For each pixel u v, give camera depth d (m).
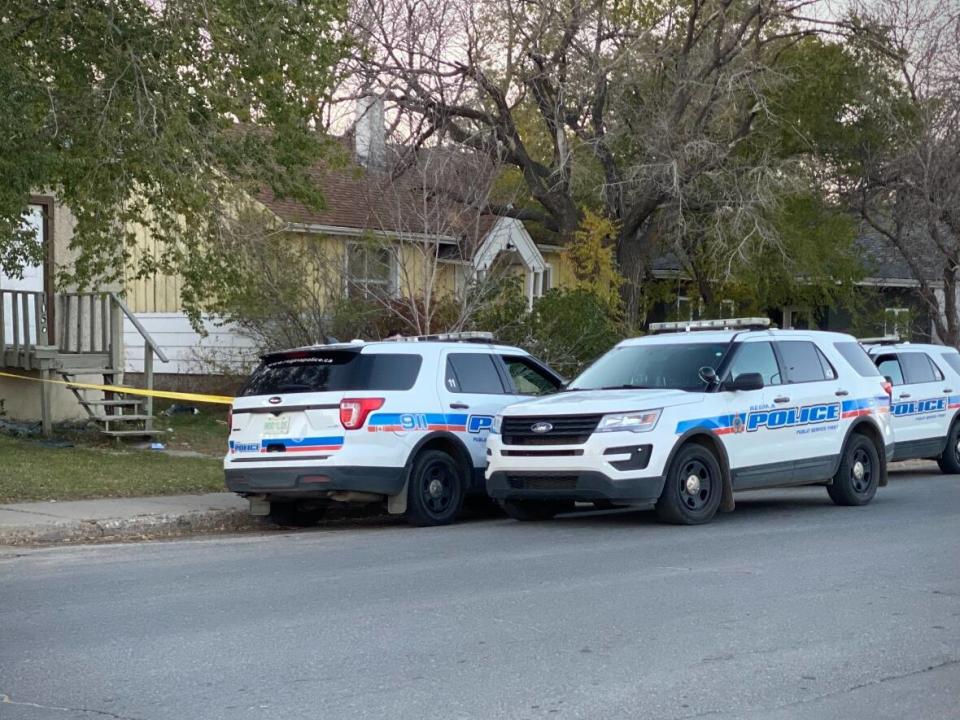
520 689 6.14
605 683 6.25
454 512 12.97
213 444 19.67
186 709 5.80
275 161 16.44
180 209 16.23
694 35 25.39
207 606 8.15
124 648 6.97
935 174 26.75
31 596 8.52
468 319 20.77
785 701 5.96
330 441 12.03
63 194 16.81
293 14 15.65
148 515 12.56
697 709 5.82
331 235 23.48
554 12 24.05
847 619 7.75
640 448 11.83
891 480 18.62
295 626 7.52
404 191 22.81
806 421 13.45
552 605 8.16
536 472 12.06
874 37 26.47
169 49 14.88
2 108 14.11
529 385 14.16
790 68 26.69
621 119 25.38
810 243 28.33
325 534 12.16
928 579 9.15
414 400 12.62
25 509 12.76
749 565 9.76
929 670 6.56
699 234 26.72
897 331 34.09
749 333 13.23
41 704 5.89
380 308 21.05
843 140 28.67
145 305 27.06
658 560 10.03
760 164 24.98
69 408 20.16
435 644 7.06
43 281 20.23
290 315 20.88
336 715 5.70
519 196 27.45
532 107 27.42
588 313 21.27
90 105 15.16
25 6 14.84
